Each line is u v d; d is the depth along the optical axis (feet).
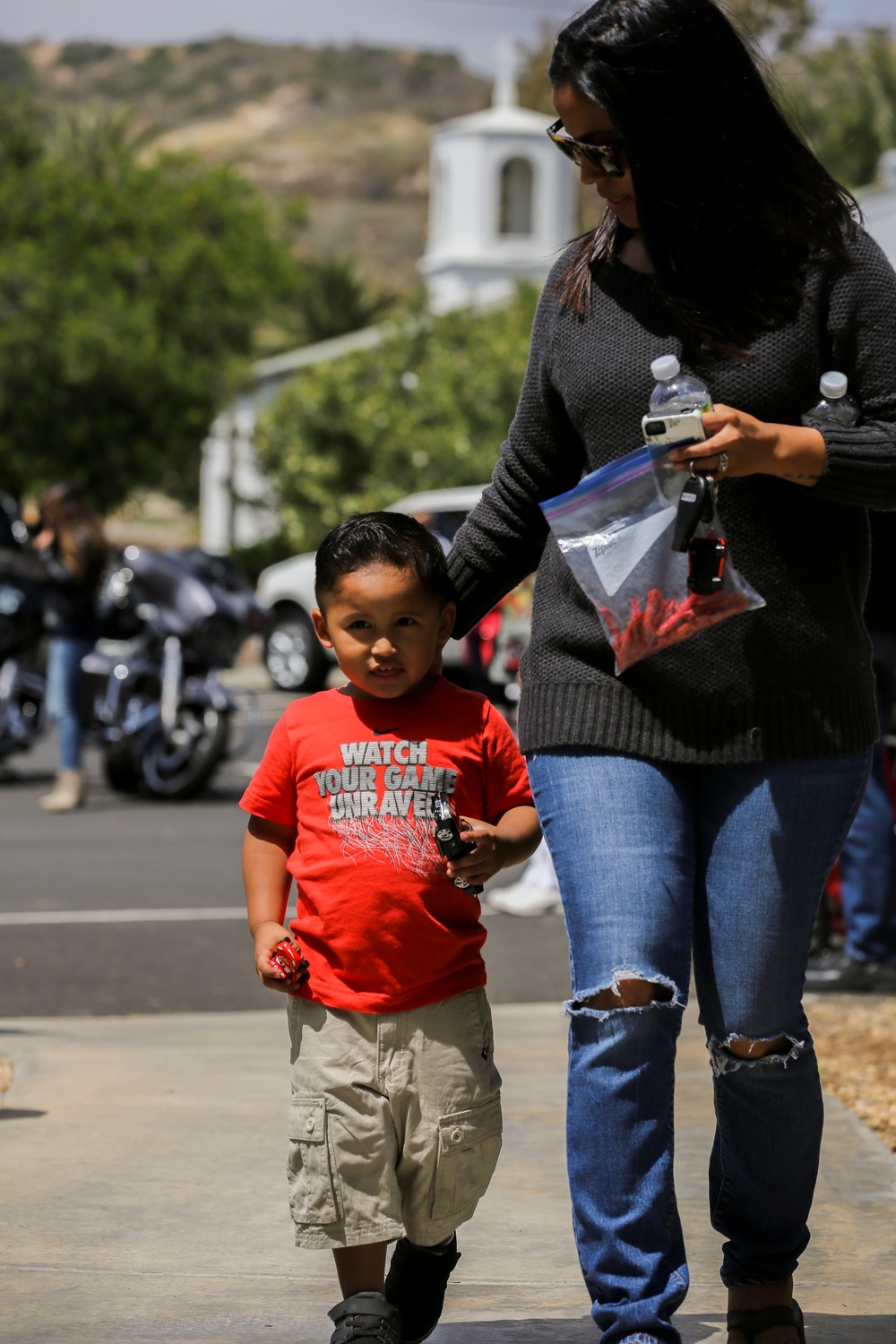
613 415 21.76
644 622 21.04
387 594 21.70
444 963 21.94
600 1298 21.50
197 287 193.16
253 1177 31.32
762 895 21.48
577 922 21.58
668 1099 21.67
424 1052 21.80
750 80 21.31
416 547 22.03
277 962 21.72
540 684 22.30
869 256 21.63
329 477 188.75
